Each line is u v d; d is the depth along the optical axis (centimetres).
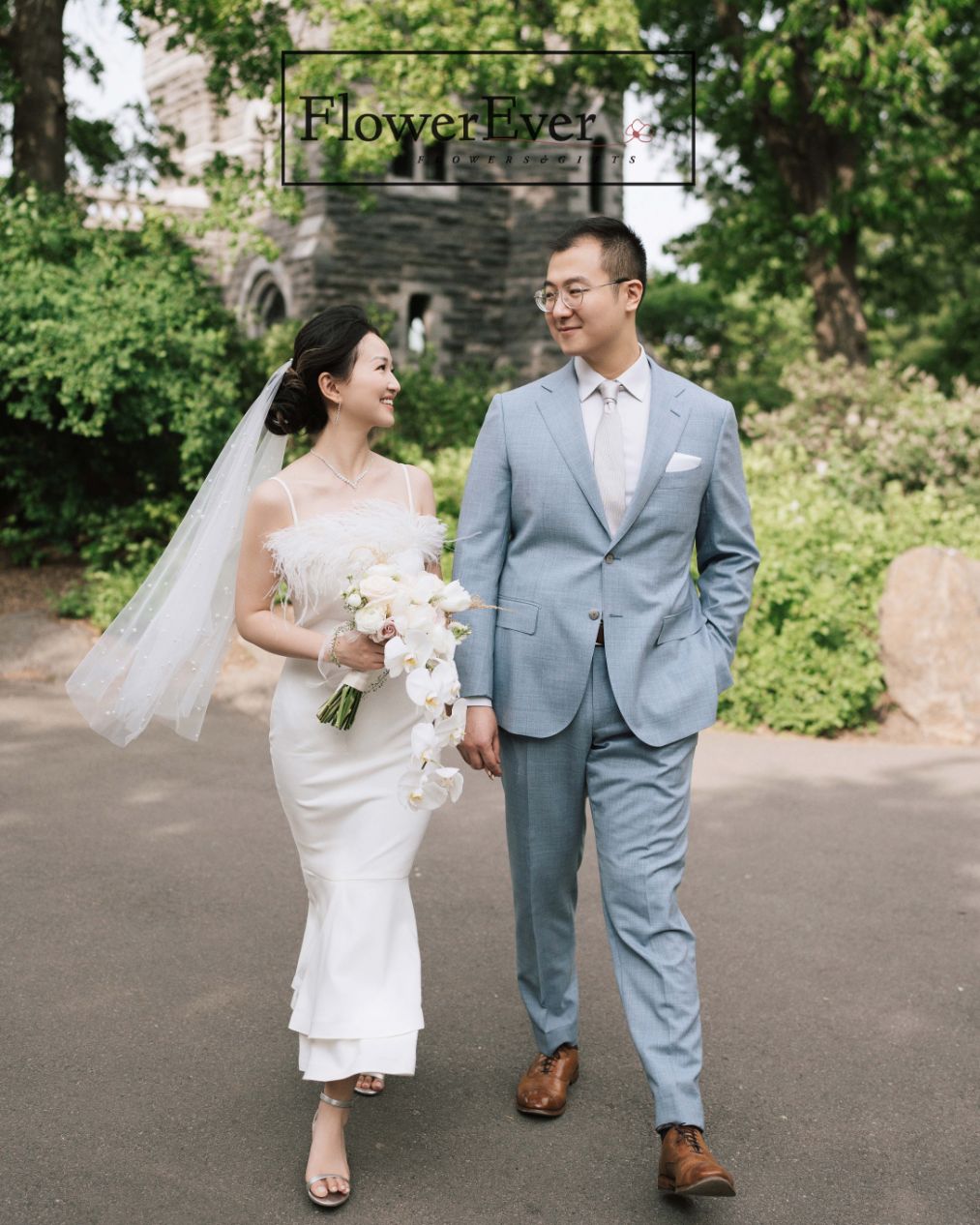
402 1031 272
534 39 1144
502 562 303
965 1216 271
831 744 754
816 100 1253
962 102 1488
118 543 991
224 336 1004
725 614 302
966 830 572
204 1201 270
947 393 2052
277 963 401
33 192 1037
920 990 395
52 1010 361
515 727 295
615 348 290
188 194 1961
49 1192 270
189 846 516
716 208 1684
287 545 277
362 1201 272
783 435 1180
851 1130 308
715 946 429
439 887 478
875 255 1938
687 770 297
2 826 532
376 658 271
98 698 321
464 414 1301
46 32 1154
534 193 1916
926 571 800
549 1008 317
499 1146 297
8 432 1070
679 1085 271
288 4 1188
